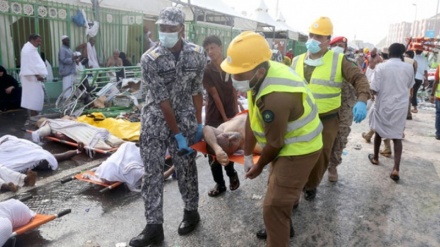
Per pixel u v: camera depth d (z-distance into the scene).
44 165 4.63
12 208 2.92
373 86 4.98
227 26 15.89
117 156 4.23
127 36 12.00
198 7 12.18
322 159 3.62
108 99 8.13
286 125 2.24
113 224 3.42
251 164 2.73
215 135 3.22
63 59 9.05
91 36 10.46
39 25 9.48
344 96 4.23
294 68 3.90
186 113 3.09
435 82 7.41
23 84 7.40
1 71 8.07
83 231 3.27
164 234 3.28
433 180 4.92
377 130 5.06
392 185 4.70
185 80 2.99
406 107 4.78
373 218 3.77
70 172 4.68
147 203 3.04
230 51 2.23
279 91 2.19
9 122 7.19
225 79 3.85
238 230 3.40
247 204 3.95
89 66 10.35
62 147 5.72
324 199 4.18
